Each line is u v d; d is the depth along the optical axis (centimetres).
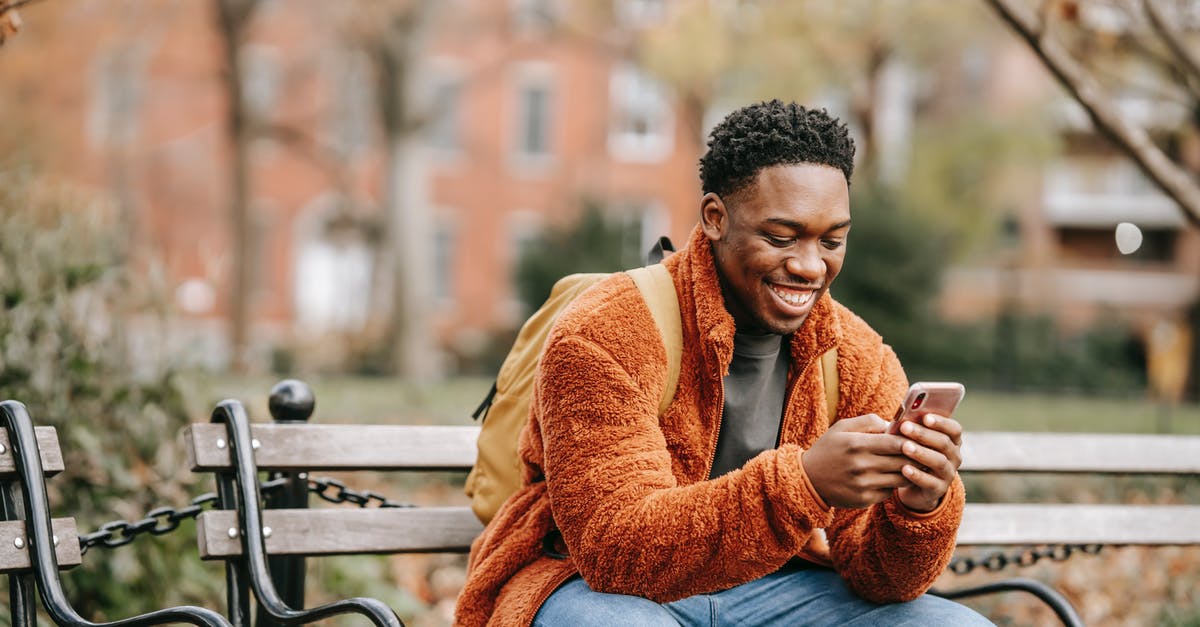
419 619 444
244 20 2216
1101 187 3331
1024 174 2056
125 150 2834
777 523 207
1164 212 3350
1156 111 907
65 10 2402
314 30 2898
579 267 2050
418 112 2256
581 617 217
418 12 2230
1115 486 647
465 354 2706
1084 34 551
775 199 222
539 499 242
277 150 3275
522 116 3309
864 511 244
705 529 209
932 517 222
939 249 1911
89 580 361
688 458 234
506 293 3316
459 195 3322
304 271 3303
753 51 1756
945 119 2183
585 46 2847
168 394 395
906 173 2027
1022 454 317
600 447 220
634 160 3266
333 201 3238
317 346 2362
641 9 2203
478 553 247
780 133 224
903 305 1884
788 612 243
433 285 3331
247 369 916
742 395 242
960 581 505
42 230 409
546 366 229
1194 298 2647
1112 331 2341
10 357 361
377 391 945
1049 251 3197
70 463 370
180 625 371
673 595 219
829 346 242
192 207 3044
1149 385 2052
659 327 232
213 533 251
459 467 288
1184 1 536
